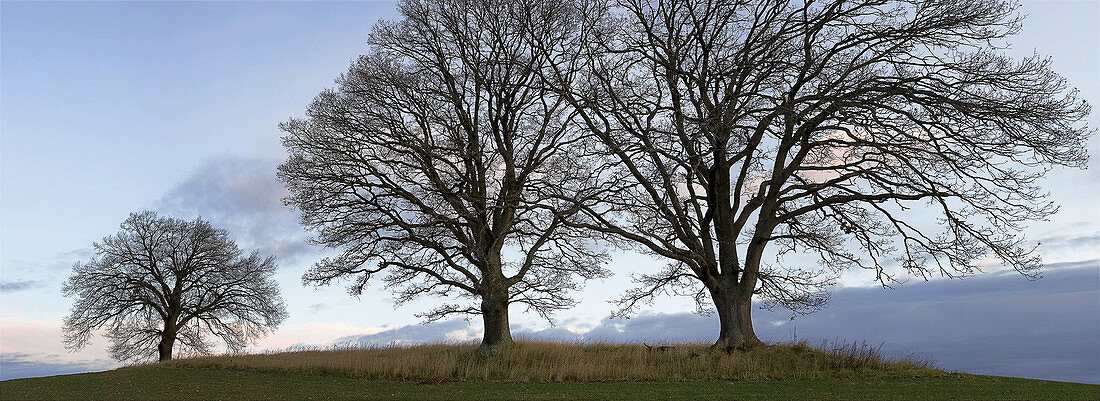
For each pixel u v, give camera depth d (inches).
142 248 1439.5
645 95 844.6
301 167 834.8
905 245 817.5
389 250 887.1
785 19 820.6
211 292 1481.3
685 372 743.1
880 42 790.5
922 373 708.7
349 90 858.1
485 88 888.3
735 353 783.7
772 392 585.0
